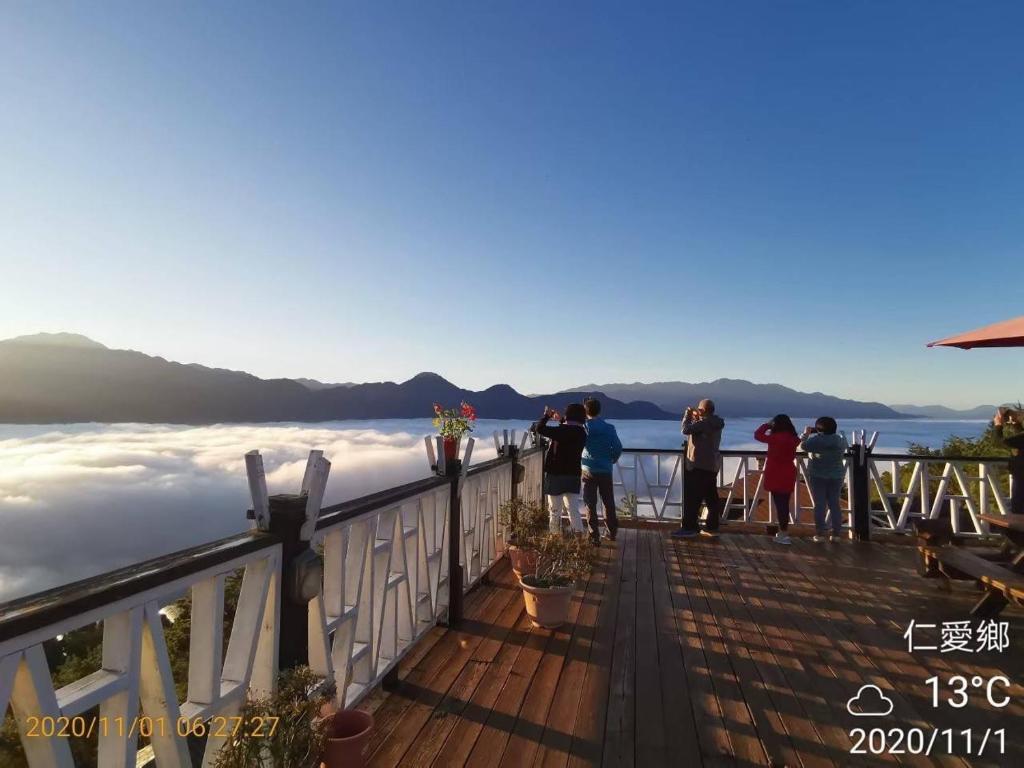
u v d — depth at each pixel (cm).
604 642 414
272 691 222
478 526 543
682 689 344
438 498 439
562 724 305
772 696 336
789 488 727
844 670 371
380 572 330
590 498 732
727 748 283
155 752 175
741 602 506
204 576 188
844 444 739
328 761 229
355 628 296
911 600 512
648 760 273
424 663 378
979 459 732
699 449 749
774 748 283
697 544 723
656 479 869
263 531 223
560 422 691
